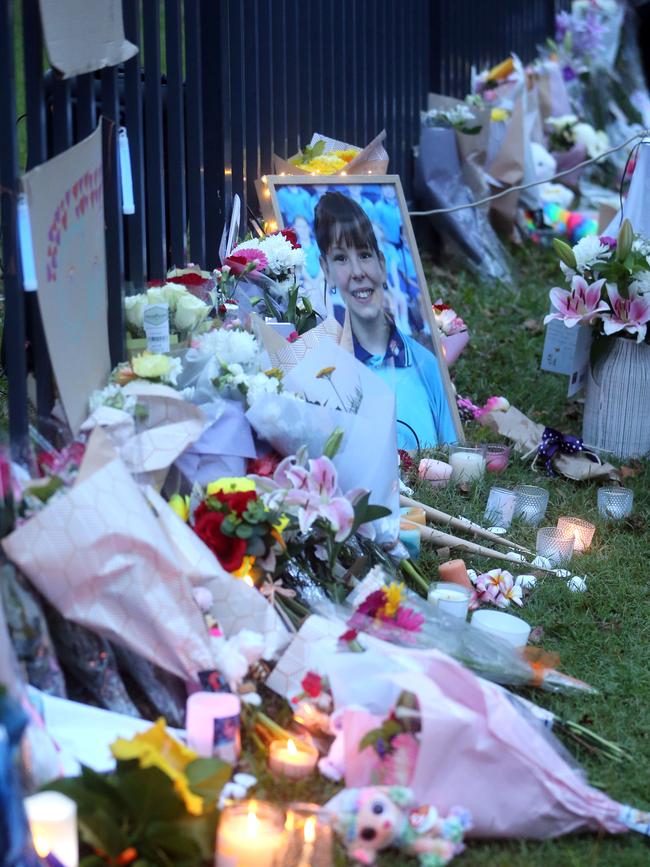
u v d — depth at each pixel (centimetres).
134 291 488
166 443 369
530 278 940
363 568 400
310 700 328
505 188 972
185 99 588
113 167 418
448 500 526
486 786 296
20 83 1015
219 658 319
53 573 302
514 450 603
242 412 415
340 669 319
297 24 698
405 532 445
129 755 267
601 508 537
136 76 470
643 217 654
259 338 457
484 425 629
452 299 842
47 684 308
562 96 1100
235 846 261
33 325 381
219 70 592
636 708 375
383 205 641
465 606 404
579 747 345
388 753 298
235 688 322
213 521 350
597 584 462
